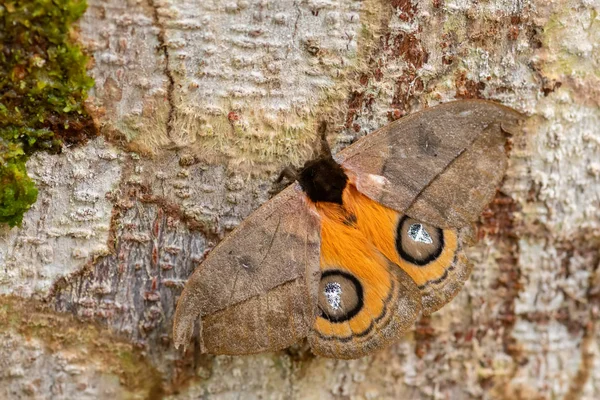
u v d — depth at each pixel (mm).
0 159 441
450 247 453
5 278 450
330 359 469
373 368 472
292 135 454
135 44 443
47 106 441
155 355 460
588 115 463
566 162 465
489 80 458
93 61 442
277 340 447
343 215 452
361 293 452
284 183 457
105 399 460
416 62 454
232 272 443
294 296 448
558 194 467
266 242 447
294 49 449
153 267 456
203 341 443
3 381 456
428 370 474
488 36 455
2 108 439
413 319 452
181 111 448
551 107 461
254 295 445
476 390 475
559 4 455
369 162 451
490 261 470
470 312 472
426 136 449
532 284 472
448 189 451
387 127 449
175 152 451
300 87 452
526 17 455
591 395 479
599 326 477
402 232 454
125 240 454
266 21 447
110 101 445
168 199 454
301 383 469
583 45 457
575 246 471
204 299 441
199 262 457
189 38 445
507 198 466
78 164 448
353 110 456
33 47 436
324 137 455
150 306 458
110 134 448
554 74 459
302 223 450
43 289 453
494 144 449
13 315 453
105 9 440
